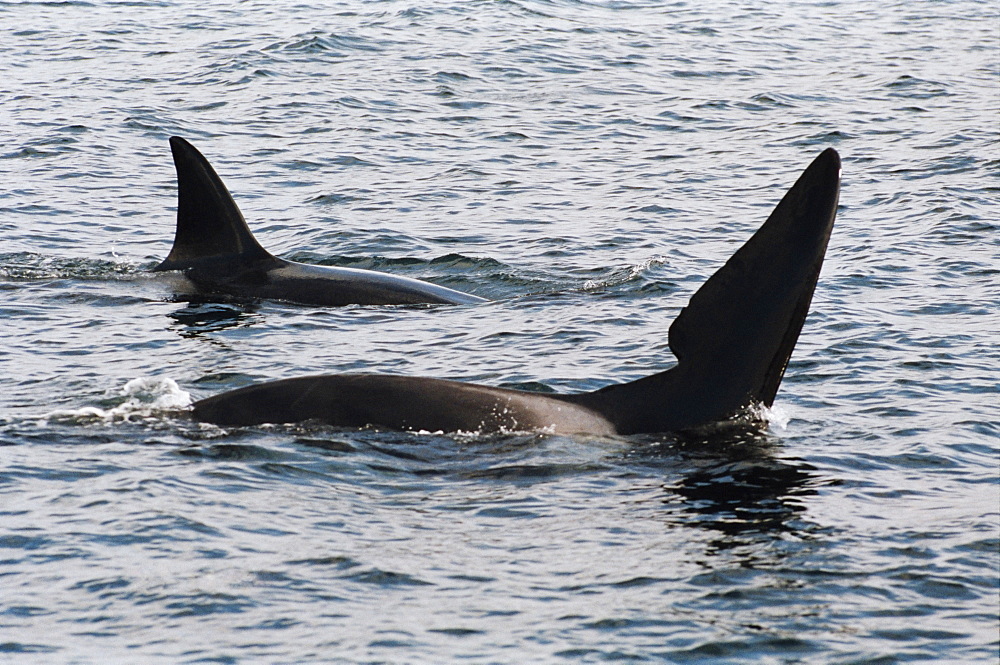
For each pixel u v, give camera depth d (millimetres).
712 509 37875
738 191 98500
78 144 110812
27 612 31422
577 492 38906
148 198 95562
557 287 72250
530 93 137000
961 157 106188
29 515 36625
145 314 64438
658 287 70812
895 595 32812
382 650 29812
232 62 146875
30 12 183000
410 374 54000
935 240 80500
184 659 29297
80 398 48500
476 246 82812
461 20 175250
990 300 66250
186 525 36094
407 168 106250
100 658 29297
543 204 94625
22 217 88000
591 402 43812
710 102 133625
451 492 38812
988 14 192500
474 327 62594
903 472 41656
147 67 146250
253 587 32750
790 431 45375
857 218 87688
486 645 30141
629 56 157000
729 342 42875
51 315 63594
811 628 31141
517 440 42062
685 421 43000
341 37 160250
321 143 114312
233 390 45250
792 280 41688
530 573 33844
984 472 41875
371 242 84125
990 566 34469
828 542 35781
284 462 40406
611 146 115125
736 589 33031
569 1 195625
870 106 131125
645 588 33000
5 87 134625
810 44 168875
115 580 33000
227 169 105312
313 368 54688
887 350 56781
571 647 30156
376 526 36469
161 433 43031
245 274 71812
